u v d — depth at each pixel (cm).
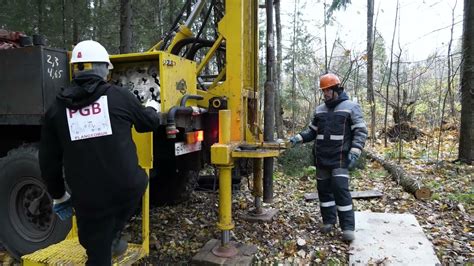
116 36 1209
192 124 370
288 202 518
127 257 271
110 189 217
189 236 399
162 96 320
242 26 392
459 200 500
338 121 394
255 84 454
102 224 224
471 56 691
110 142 217
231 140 395
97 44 227
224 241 343
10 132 380
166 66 325
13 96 322
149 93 341
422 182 589
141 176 234
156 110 261
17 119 321
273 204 508
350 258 346
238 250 352
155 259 349
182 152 354
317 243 384
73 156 215
